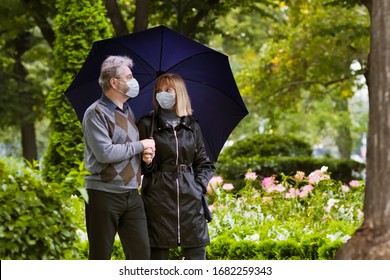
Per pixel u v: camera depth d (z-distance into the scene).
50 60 31.53
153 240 8.09
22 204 6.02
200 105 9.04
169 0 21.64
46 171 15.27
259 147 24.30
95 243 7.70
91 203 7.71
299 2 26.38
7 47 31.45
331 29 23.97
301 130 43.31
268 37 32.41
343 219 12.05
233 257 10.28
